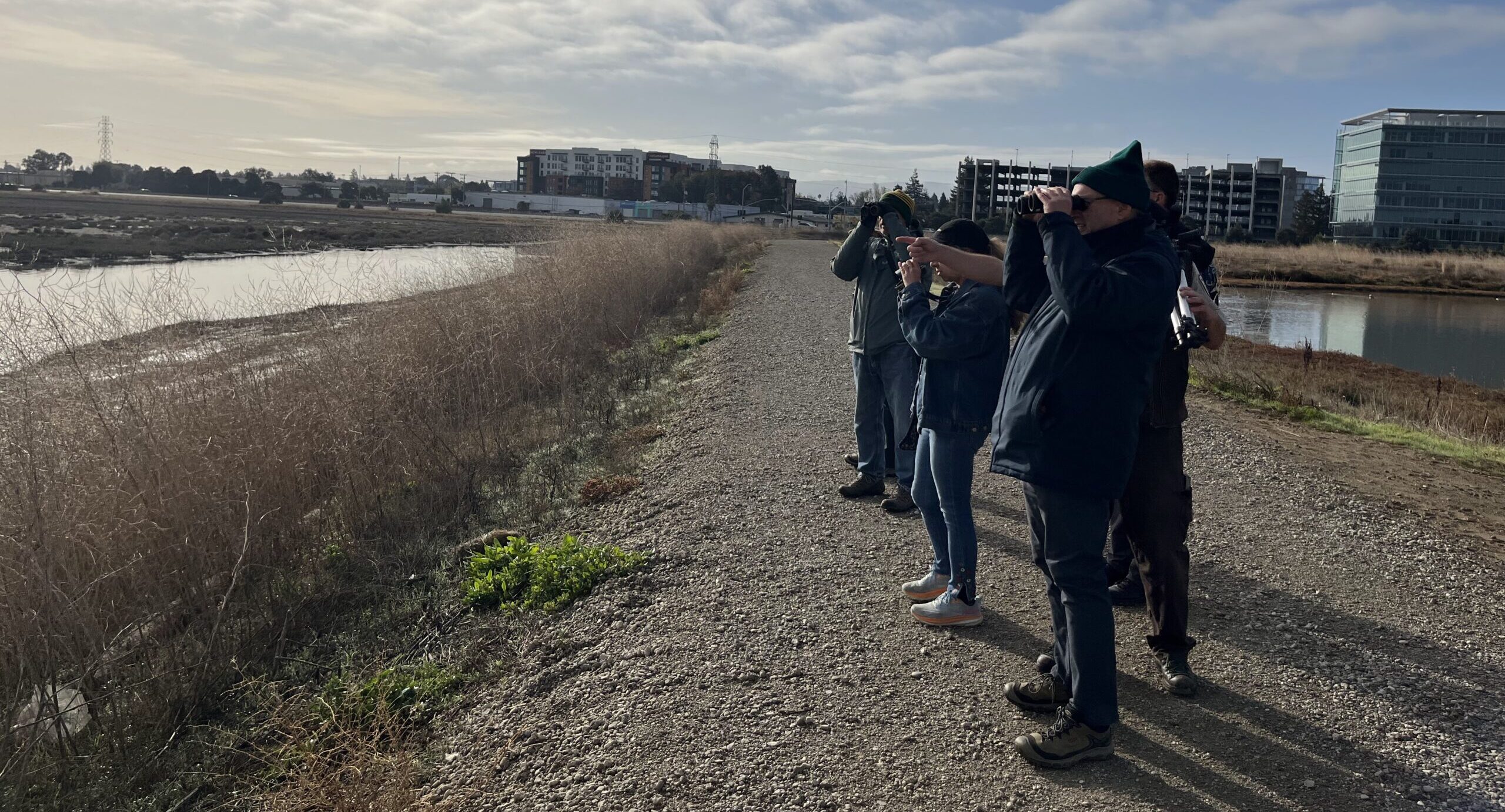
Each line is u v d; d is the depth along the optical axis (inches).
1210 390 453.7
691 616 171.8
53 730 153.1
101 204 3452.3
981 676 144.9
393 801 119.6
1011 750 124.0
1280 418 392.8
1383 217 4042.8
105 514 186.1
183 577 192.5
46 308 249.0
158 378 230.8
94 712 158.1
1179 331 124.7
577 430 338.3
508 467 297.0
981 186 4626.0
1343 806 109.8
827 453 291.3
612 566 198.8
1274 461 292.5
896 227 221.0
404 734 145.5
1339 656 150.9
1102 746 119.6
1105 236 117.3
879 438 241.0
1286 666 147.4
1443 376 800.3
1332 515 232.7
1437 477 289.1
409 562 223.6
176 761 149.8
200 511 201.2
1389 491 265.9
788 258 1512.1
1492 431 428.1
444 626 187.2
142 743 154.3
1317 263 2261.3
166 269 325.7
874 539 210.8
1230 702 135.6
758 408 363.3
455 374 337.4
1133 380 113.6
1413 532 220.1
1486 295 1830.7
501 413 335.3
